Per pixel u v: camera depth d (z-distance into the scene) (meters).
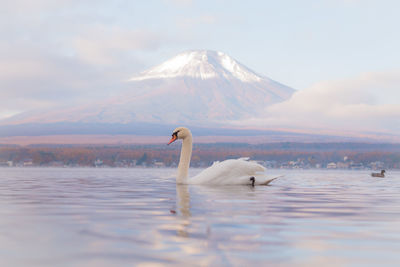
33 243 5.56
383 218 7.89
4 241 5.69
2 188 15.45
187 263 4.62
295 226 6.89
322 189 15.83
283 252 5.13
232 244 5.51
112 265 4.55
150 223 7.06
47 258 4.82
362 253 5.14
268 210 8.88
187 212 8.45
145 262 4.66
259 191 13.96
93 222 7.20
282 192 13.79
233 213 8.34
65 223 7.09
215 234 6.14
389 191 15.07
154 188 15.13
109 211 8.64
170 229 6.50
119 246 5.38
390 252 5.19
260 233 6.25
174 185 16.78
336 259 4.86
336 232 6.42
